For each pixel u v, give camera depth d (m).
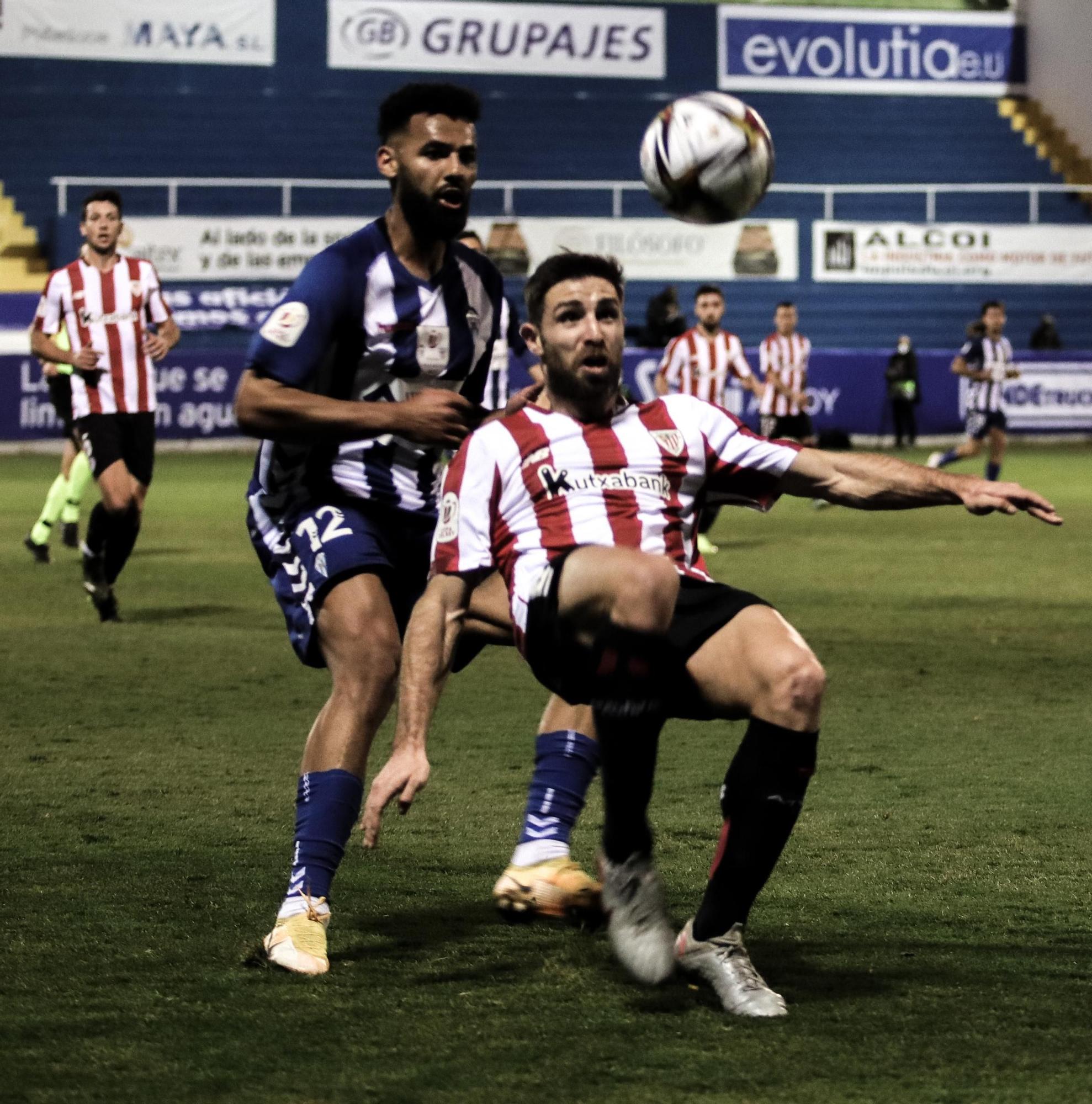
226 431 43.38
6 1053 5.31
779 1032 5.50
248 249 44.66
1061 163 53.28
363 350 6.73
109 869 7.71
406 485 6.86
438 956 6.41
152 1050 5.34
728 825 5.81
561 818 6.88
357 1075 5.11
